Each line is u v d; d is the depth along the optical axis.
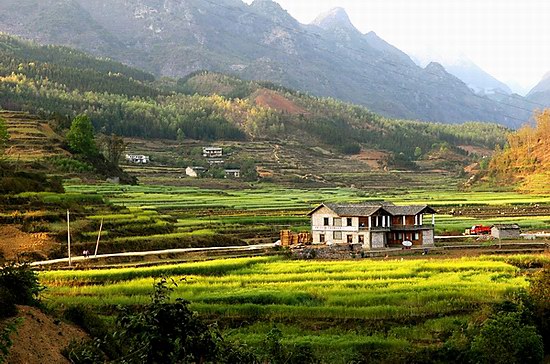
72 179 183.50
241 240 121.06
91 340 38.72
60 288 66.56
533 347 48.00
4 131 165.25
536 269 82.81
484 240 121.38
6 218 101.31
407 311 58.91
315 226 120.06
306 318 57.38
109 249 99.44
